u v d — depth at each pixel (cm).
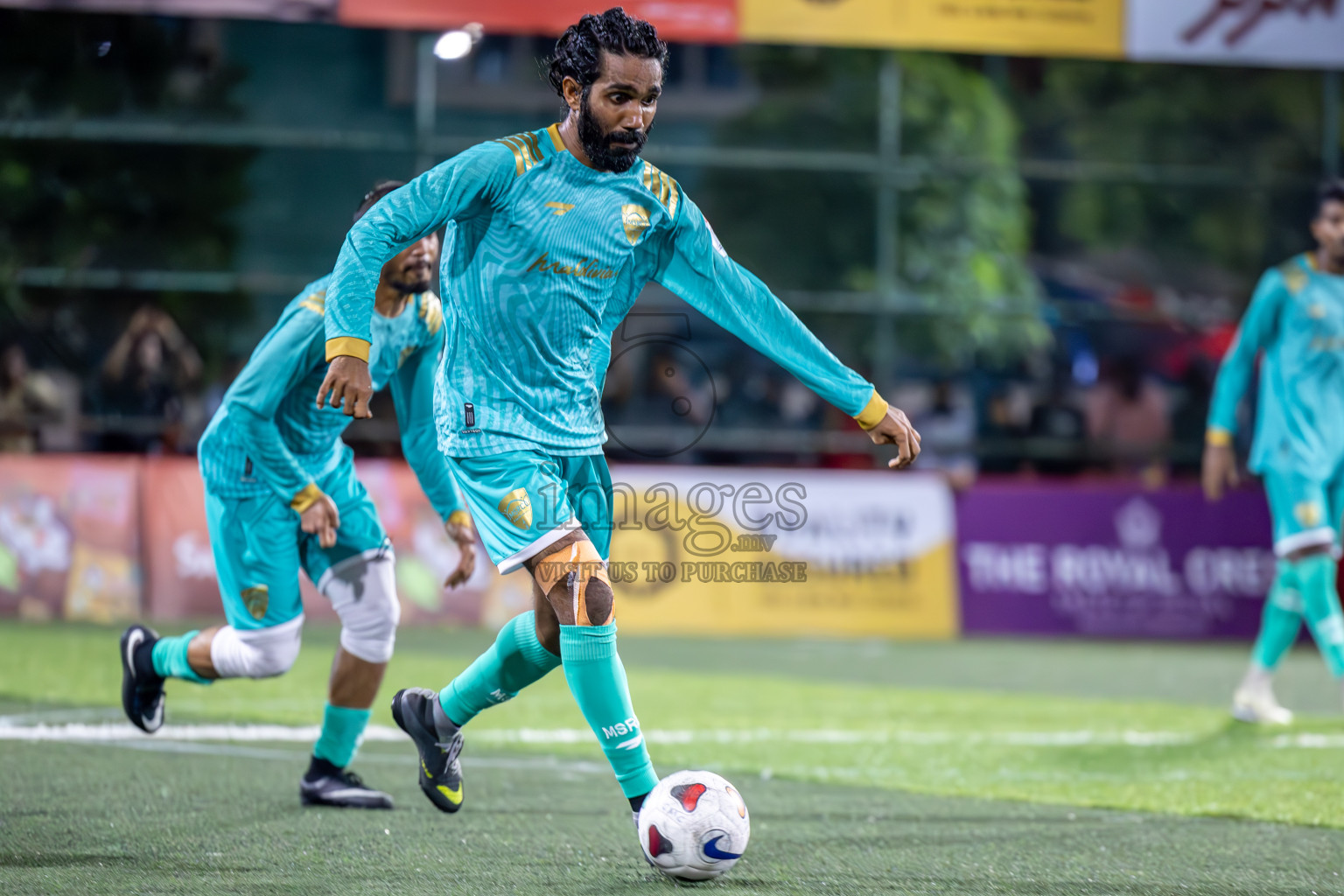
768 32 4075
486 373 1172
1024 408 4816
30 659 2750
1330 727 2370
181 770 1681
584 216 1166
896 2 4112
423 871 1182
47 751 1777
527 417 1176
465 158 1148
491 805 1523
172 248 4516
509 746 1977
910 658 3447
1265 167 5303
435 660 3028
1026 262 5362
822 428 4438
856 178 5019
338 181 4603
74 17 4428
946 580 4116
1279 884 1199
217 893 1090
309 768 1505
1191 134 5369
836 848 1320
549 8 4012
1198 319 4681
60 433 4269
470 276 1172
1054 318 4684
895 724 2344
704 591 3975
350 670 1481
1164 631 4169
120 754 1777
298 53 4603
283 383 1410
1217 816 1540
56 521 3681
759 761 1909
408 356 1475
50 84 4434
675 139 5162
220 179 4547
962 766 1895
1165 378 4878
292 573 1493
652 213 1197
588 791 1627
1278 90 5297
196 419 4375
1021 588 4144
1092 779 1803
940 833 1411
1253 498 4291
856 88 5241
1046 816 1525
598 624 1161
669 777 1167
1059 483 4238
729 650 3528
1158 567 4206
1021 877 1207
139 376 4309
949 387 4778
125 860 1204
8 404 4241
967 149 5344
